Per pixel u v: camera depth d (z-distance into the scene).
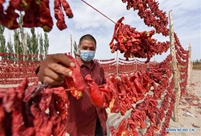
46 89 0.77
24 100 0.66
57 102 0.87
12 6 0.61
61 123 0.85
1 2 0.57
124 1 1.75
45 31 0.73
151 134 2.56
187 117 6.30
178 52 8.04
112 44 1.64
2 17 0.60
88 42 2.07
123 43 1.60
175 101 5.75
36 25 0.71
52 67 0.81
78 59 2.21
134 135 1.76
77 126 2.03
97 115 2.20
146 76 2.08
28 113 0.70
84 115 2.04
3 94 0.56
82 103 2.01
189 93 10.52
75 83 0.86
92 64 2.29
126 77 1.77
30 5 0.67
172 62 5.43
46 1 0.69
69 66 0.87
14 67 8.92
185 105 8.00
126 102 1.64
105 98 1.33
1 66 8.66
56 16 0.76
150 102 2.24
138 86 1.80
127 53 1.74
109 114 5.96
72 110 2.02
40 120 0.72
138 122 1.83
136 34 1.67
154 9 2.67
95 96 1.16
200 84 14.69
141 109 2.01
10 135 0.62
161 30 3.21
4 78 8.69
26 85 0.67
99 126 2.35
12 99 0.57
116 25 1.58
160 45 3.01
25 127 0.67
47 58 0.84
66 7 0.77
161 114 3.45
